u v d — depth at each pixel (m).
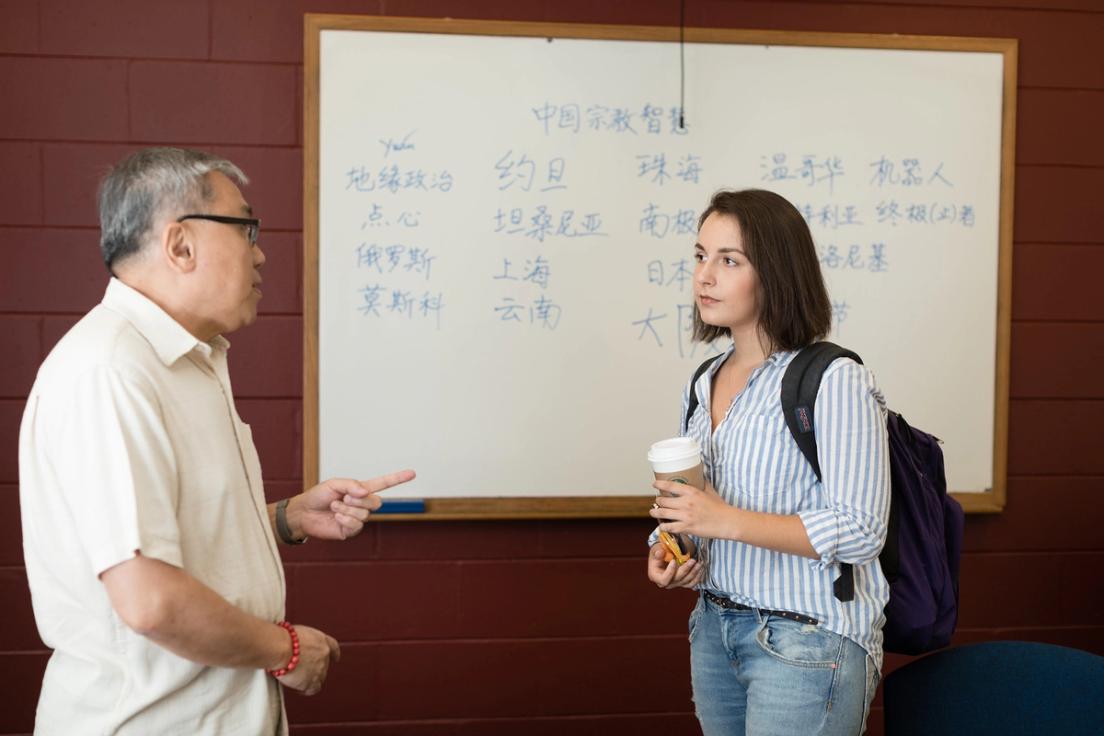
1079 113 2.38
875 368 2.34
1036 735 1.32
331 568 2.29
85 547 1.04
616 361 2.29
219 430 1.22
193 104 2.19
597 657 2.36
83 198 2.17
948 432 2.37
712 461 1.47
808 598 1.36
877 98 2.30
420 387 2.24
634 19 2.27
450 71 2.21
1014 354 2.40
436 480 2.26
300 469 2.27
